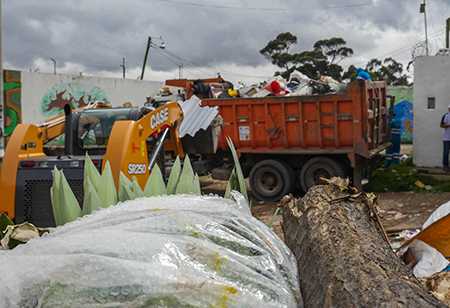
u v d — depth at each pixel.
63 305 1.16
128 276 1.19
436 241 2.43
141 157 3.96
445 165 8.69
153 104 10.30
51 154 5.10
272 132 7.98
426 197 7.25
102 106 6.22
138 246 1.29
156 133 4.45
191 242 1.35
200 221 1.52
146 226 1.43
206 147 7.49
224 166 8.48
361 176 7.86
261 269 1.41
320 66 48.09
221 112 8.41
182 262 1.29
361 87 7.17
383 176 8.95
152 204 1.59
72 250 1.25
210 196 1.81
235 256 1.39
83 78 18.75
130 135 3.75
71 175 3.68
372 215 1.97
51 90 17.75
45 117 17.59
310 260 1.73
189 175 2.14
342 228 1.75
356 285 1.37
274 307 1.32
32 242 1.30
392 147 10.22
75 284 1.18
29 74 17.02
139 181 3.89
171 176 2.27
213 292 1.25
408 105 18.53
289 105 7.79
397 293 1.28
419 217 5.81
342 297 1.38
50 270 1.18
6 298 1.14
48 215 3.71
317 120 7.59
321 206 2.03
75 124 4.58
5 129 16.52
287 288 1.45
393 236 4.97
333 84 8.37
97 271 1.19
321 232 1.79
